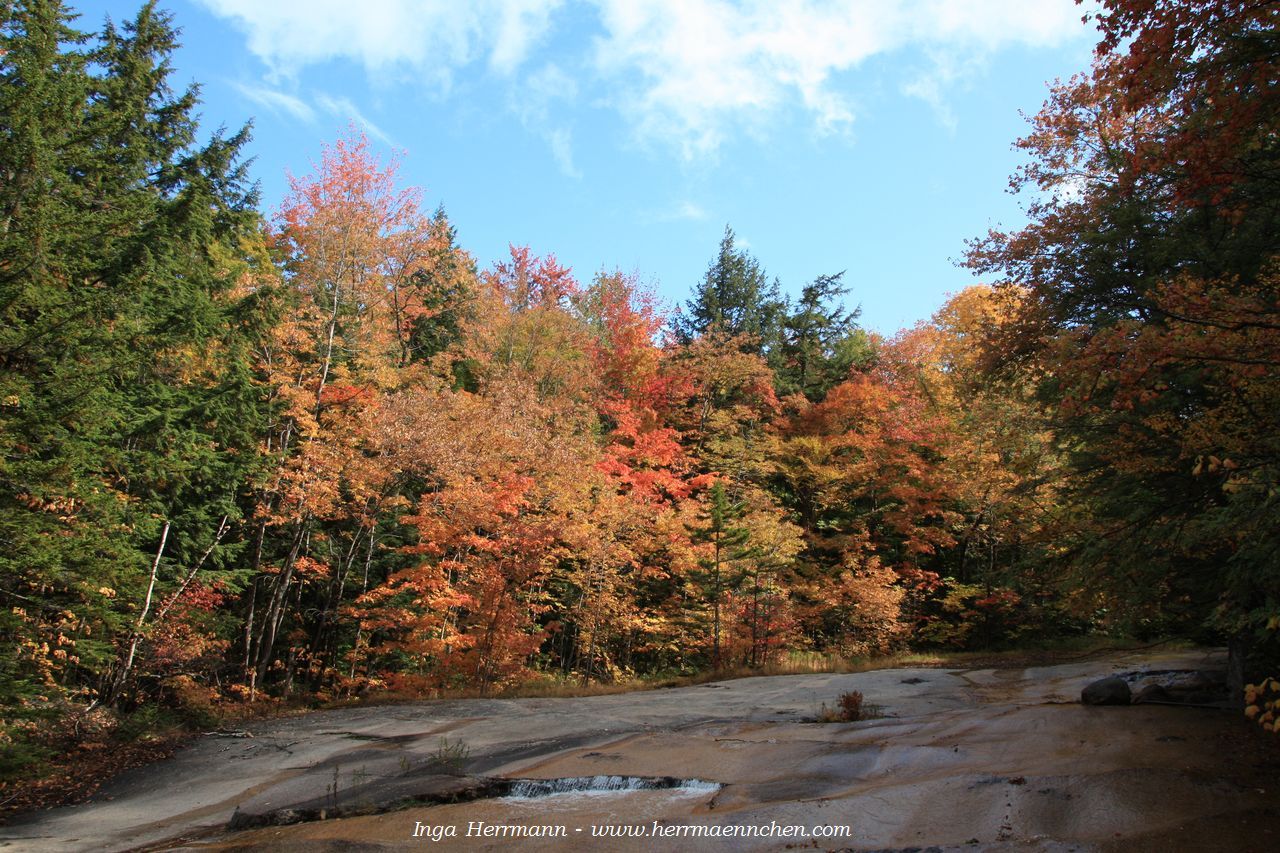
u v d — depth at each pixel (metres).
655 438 32.91
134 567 13.97
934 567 34.56
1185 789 7.14
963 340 30.80
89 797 11.02
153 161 20.45
